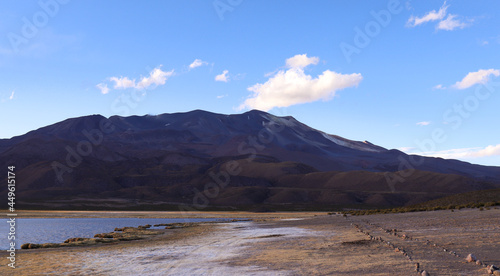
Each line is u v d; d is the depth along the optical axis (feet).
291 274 41.45
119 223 260.21
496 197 194.90
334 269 42.63
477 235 68.54
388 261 45.37
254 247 71.56
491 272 35.40
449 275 35.83
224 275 43.14
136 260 59.62
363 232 89.97
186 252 68.03
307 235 93.09
